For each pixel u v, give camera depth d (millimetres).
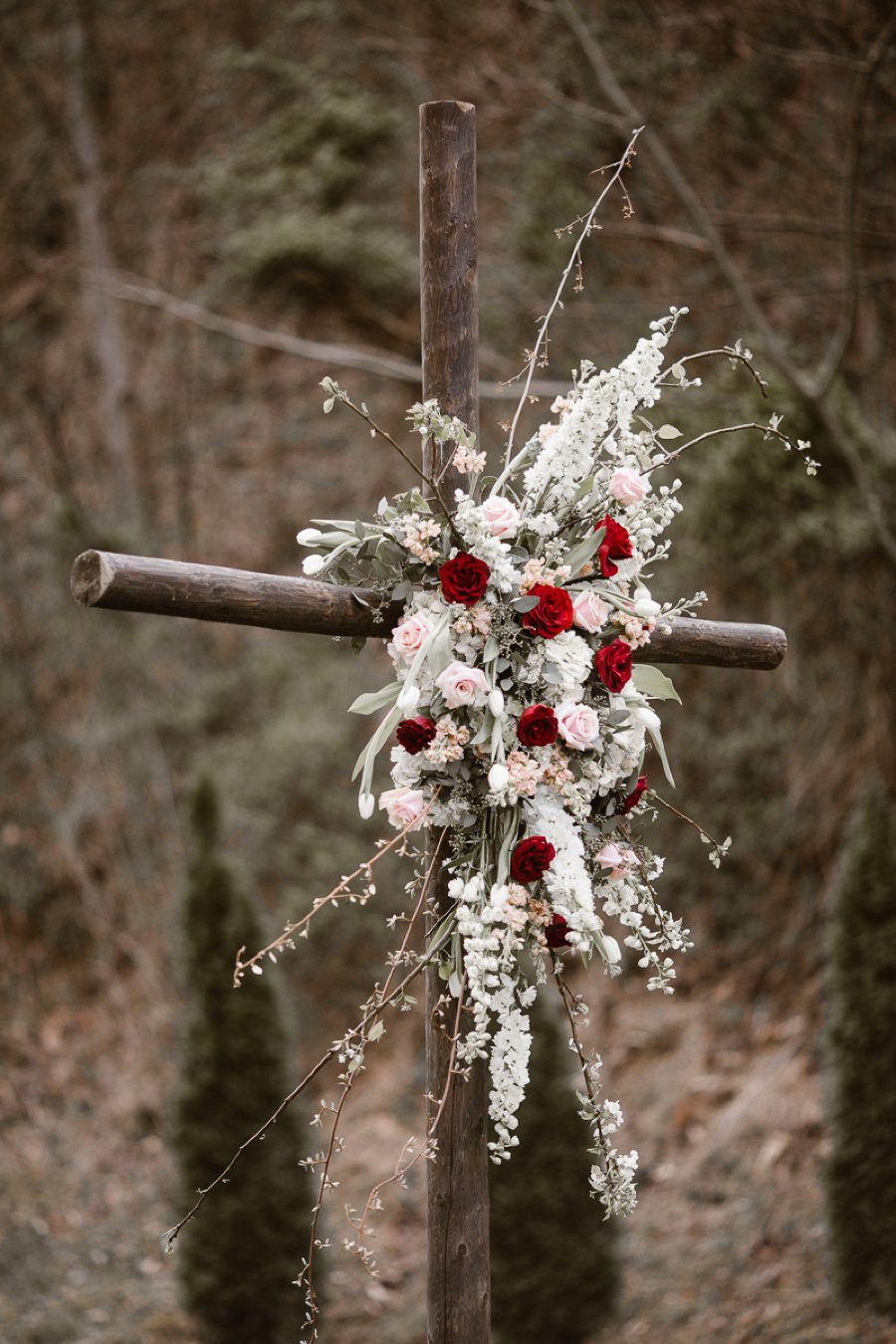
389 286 8156
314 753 7477
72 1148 6676
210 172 8547
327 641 7977
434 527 2170
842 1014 4672
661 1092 6195
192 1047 4887
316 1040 7016
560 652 2164
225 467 8609
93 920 7594
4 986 7551
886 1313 4504
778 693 6594
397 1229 5836
